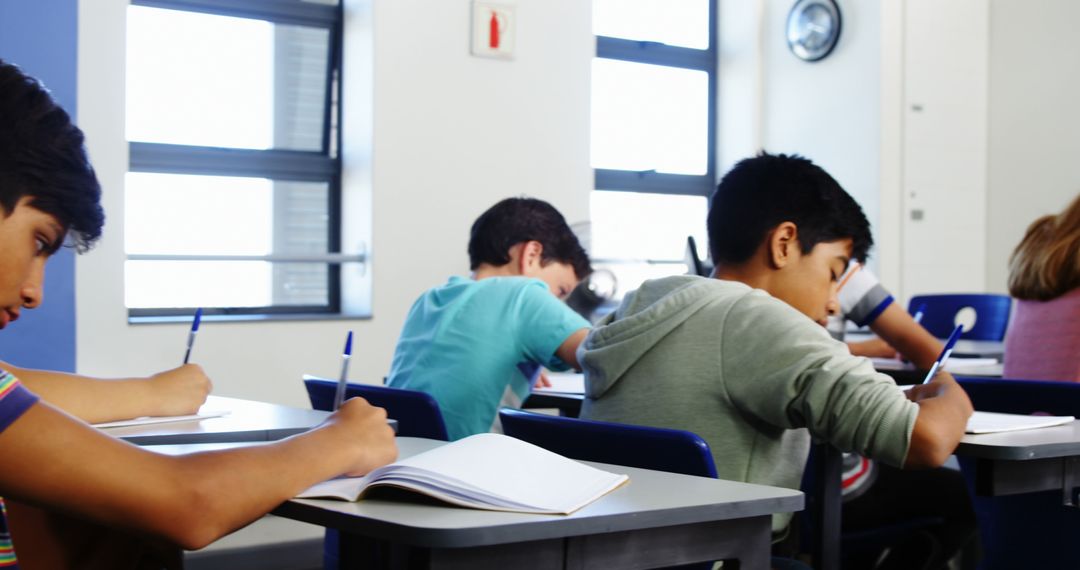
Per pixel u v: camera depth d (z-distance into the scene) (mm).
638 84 5230
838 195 1591
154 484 838
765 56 5312
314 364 3945
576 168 4469
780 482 1426
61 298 3422
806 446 1475
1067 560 1556
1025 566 1621
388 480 894
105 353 3594
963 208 5129
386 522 791
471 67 4242
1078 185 4875
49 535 1132
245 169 4160
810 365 1328
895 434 1273
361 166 4137
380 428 1023
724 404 1394
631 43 5191
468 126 4238
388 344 4094
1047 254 2209
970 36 5141
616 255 5180
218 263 4086
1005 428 1438
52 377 1407
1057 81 4957
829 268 1587
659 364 1441
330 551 1748
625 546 863
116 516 834
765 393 1354
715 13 5438
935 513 2209
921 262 4973
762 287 1591
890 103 4848
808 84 5113
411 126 4133
